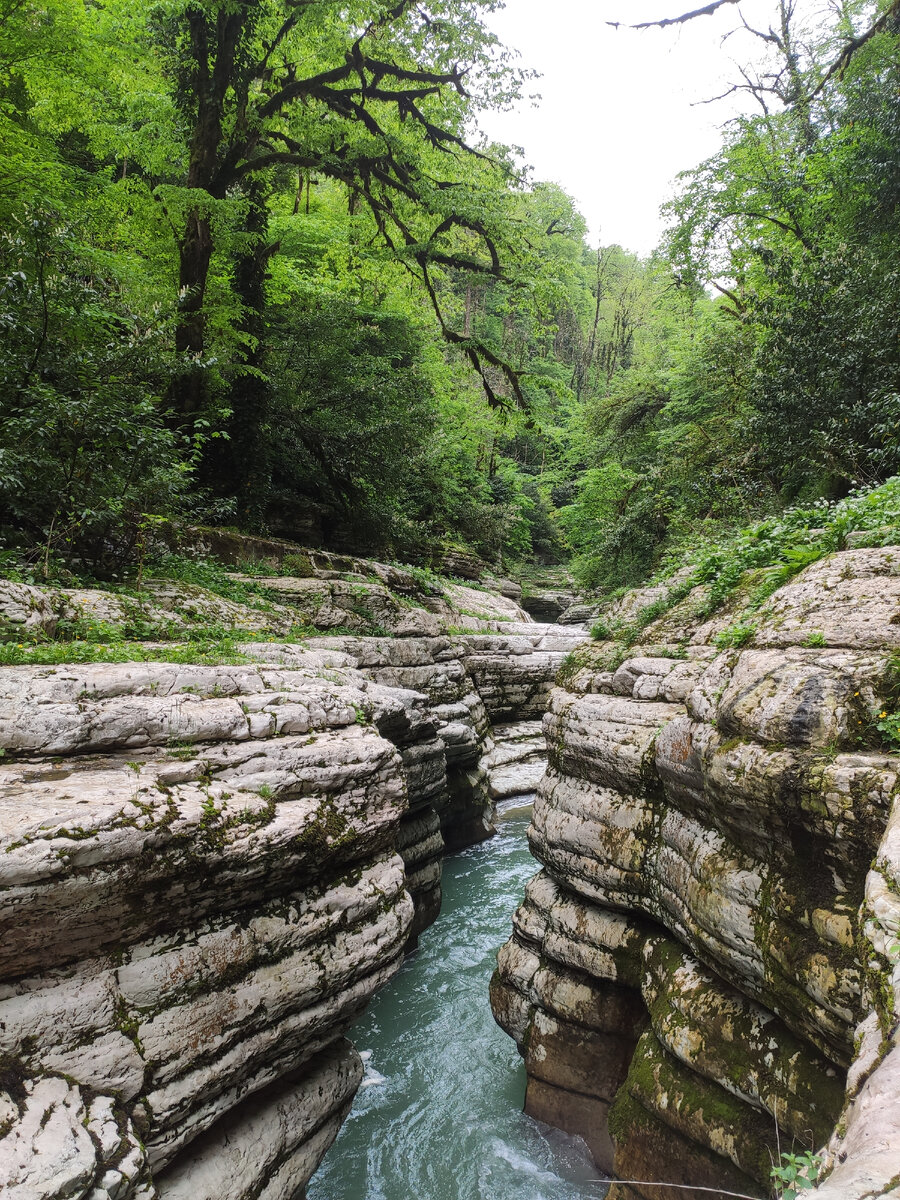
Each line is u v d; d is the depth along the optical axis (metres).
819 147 14.62
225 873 3.64
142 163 16.59
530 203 18.95
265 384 16.56
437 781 10.40
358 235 21.39
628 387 28.98
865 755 3.34
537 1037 6.11
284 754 4.37
